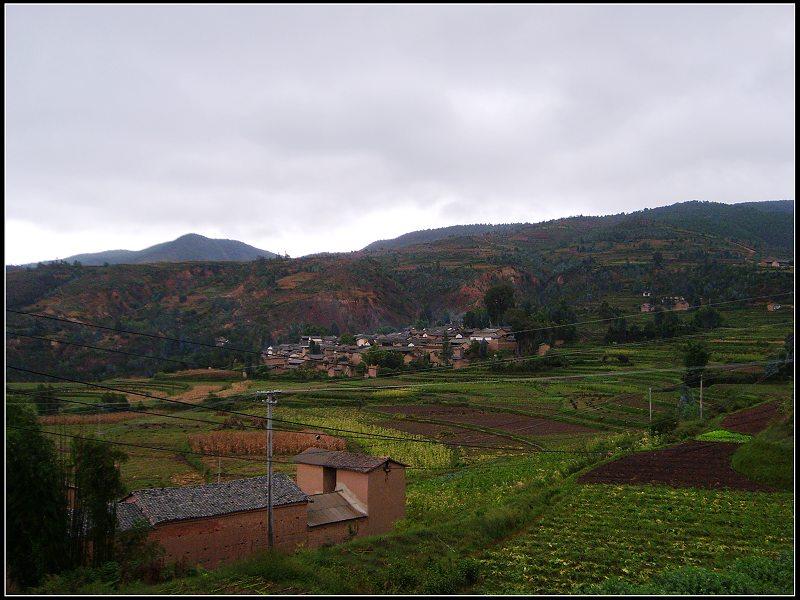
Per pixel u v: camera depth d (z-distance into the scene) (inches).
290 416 3683.6
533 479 2116.1
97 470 1210.0
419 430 3339.1
